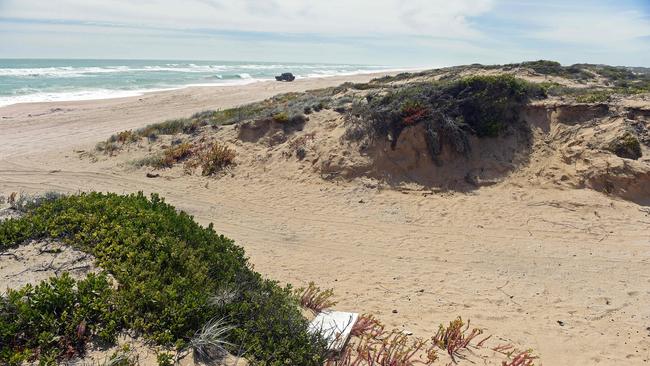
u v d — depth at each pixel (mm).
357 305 6543
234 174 14039
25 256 4824
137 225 5344
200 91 40500
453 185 12180
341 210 11219
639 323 6129
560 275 7699
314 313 5871
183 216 6250
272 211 11234
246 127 16203
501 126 13148
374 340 5383
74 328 3691
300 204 11672
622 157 11453
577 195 10969
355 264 8211
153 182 13750
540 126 13281
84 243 5086
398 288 7223
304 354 4309
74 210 5703
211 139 16516
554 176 11766
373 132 13461
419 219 10547
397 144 12953
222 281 4910
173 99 34469
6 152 17594
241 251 6254
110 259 4727
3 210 6594
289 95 25828
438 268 8055
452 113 13234
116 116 26438
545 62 24406
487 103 13320
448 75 23250
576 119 13062
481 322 6148
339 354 4816
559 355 5352
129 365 3494
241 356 4008
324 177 13008
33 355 3430
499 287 7293
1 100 33375
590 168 11453
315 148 14023
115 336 3805
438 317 6262
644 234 9203
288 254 8648
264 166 14242
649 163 11094
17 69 67750
